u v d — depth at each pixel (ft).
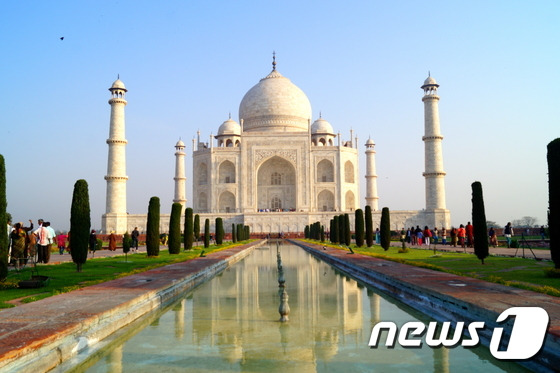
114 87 293.23
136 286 62.28
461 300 45.57
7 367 28.91
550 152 71.05
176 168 366.02
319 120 404.77
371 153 369.71
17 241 91.71
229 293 69.36
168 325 47.19
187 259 116.78
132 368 33.50
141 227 314.14
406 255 123.95
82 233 89.45
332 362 34.65
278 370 32.78
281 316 48.65
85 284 64.44
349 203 372.99
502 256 116.26
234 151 355.36
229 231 326.24
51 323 38.55
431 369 33.12
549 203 71.20
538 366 32.94
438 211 296.30
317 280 85.40
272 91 396.57
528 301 44.60
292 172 376.27
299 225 324.80
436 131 297.94
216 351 37.58
